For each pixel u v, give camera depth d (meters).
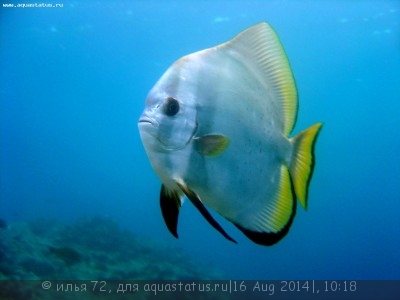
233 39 1.83
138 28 31.06
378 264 40.12
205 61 1.72
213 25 29.72
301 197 1.77
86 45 36.34
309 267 34.00
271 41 1.89
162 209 1.61
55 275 9.48
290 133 1.93
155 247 17.17
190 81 1.65
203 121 1.62
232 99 1.71
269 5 24.92
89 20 29.38
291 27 28.47
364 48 31.91
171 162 1.58
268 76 1.89
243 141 1.69
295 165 1.84
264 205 1.74
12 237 11.62
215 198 1.64
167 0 25.06
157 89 1.64
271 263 31.98
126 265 12.70
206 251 32.12
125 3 25.80
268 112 1.84
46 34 33.31
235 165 1.66
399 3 22.69
